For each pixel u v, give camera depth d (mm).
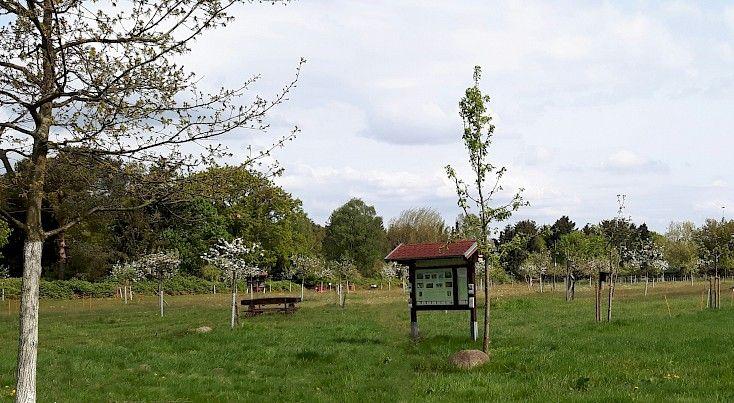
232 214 11266
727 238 48938
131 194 10852
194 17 10234
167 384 15797
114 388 15344
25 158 10656
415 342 22172
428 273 23469
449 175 18422
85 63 9789
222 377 16750
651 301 42656
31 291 10188
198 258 75188
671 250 83000
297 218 83375
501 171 18297
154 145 10266
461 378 15305
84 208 11062
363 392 14359
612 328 24016
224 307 48062
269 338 23906
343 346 21562
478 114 18188
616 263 42094
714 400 11867
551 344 20125
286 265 82062
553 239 106438
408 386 14781
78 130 9852
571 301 45281
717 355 16859
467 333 24641
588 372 15242
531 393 13344
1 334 28234
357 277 84938
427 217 110188
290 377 16531
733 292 42000
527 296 54406
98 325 32625
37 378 16438
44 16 9836
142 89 10070
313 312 39688
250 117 10703
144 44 10156
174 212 11711
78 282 64750
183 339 24047
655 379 14164
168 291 71188
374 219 100062
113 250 63344
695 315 28438
